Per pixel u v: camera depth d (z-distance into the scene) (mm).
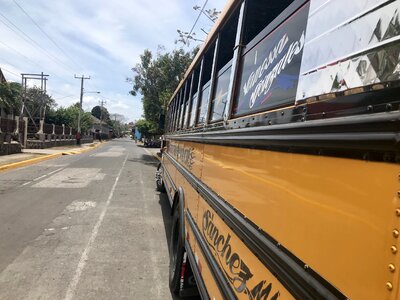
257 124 2182
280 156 1734
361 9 1258
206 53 4570
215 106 3533
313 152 1419
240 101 2734
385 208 1018
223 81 3371
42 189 11047
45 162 19828
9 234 6406
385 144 1029
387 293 983
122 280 4648
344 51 1335
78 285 4430
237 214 2336
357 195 1137
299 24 1844
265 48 2332
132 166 20094
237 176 2428
